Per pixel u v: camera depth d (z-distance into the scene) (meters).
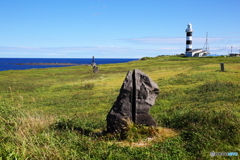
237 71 33.75
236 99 16.55
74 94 27.64
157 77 37.19
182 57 102.31
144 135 10.51
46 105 21.77
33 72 62.25
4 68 139.38
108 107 19.28
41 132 11.11
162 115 14.69
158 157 8.31
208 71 35.84
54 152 8.55
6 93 29.91
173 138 10.12
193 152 8.63
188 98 19.39
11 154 7.71
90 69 69.38
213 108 14.40
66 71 65.00
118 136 10.62
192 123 11.46
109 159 8.20
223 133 9.72
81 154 8.65
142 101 11.27
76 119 14.77
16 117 12.51
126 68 68.00
